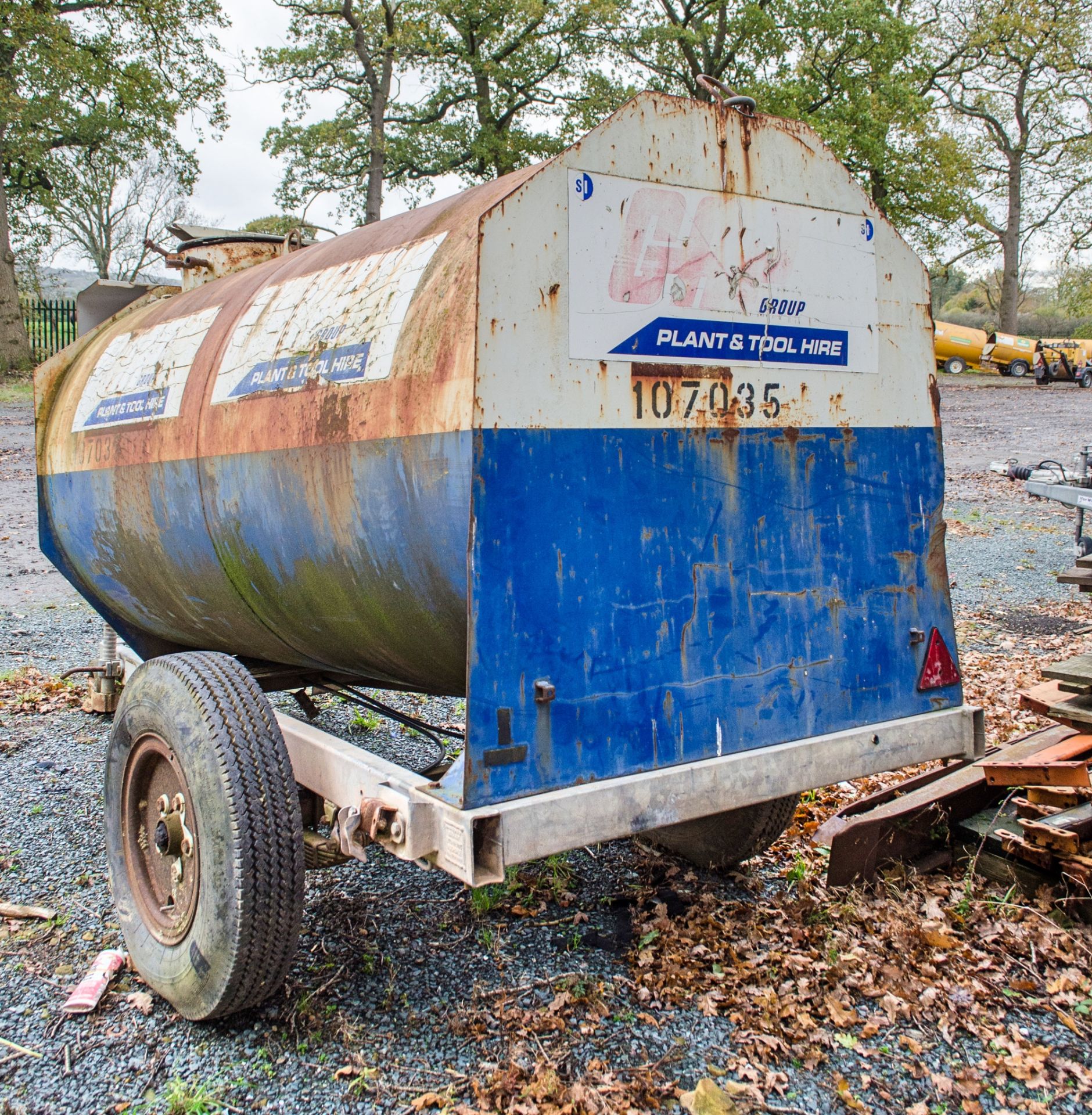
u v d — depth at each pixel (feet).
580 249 8.63
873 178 107.24
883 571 10.97
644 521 9.09
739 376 9.73
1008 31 122.42
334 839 9.57
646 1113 8.55
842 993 10.35
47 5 86.07
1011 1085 9.04
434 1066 9.21
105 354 15.94
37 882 12.97
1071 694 12.80
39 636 25.49
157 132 101.09
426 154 111.14
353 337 10.07
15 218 118.21
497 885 12.92
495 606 8.24
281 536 11.11
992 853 12.84
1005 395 93.86
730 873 13.30
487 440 8.18
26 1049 9.50
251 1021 9.95
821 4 99.19
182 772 9.63
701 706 9.50
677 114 9.14
